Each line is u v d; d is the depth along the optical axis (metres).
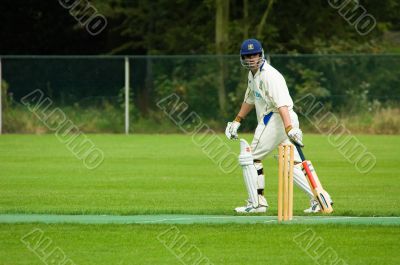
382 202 54.22
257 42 46.41
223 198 56.34
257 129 47.44
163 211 48.78
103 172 72.06
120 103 111.56
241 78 109.88
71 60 111.44
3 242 39.00
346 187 62.69
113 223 43.75
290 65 108.62
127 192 59.41
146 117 111.31
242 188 62.00
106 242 38.88
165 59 110.81
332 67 108.25
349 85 108.31
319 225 42.69
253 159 47.59
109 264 34.84
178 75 110.81
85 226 42.62
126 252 36.97
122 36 146.50
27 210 49.22
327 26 131.88
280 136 47.16
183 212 48.34
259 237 39.78
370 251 37.09
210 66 110.19
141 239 39.47
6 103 111.62
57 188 61.44
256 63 46.50
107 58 111.19
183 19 139.25
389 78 108.00
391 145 94.75
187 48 136.88
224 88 110.19
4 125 111.44
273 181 67.50
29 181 65.69
